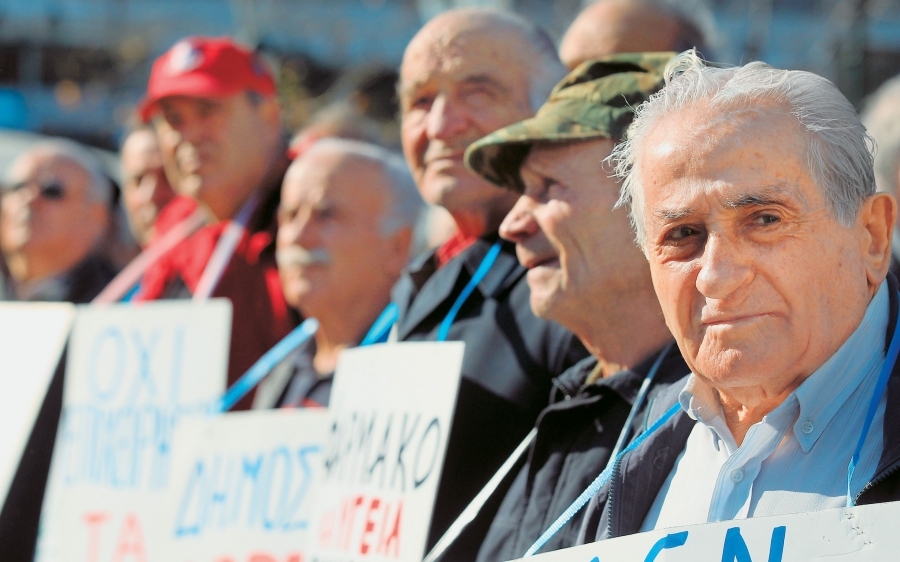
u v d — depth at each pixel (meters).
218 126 4.96
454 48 3.74
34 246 6.38
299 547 3.71
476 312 3.60
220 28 14.76
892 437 2.07
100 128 14.56
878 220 2.27
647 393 2.85
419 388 3.17
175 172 5.12
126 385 4.55
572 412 2.93
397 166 4.48
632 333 2.93
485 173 3.26
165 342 4.51
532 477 2.98
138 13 14.87
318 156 4.38
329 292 4.24
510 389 3.35
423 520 3.00
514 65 3.73
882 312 2.27
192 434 4.05
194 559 3.87
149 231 6.16
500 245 3.70
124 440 4.48
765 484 2.24
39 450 4.84
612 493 2.50
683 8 4.12
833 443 2.19
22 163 6.55
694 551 2.08
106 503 4.43
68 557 4.43
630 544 2.16
